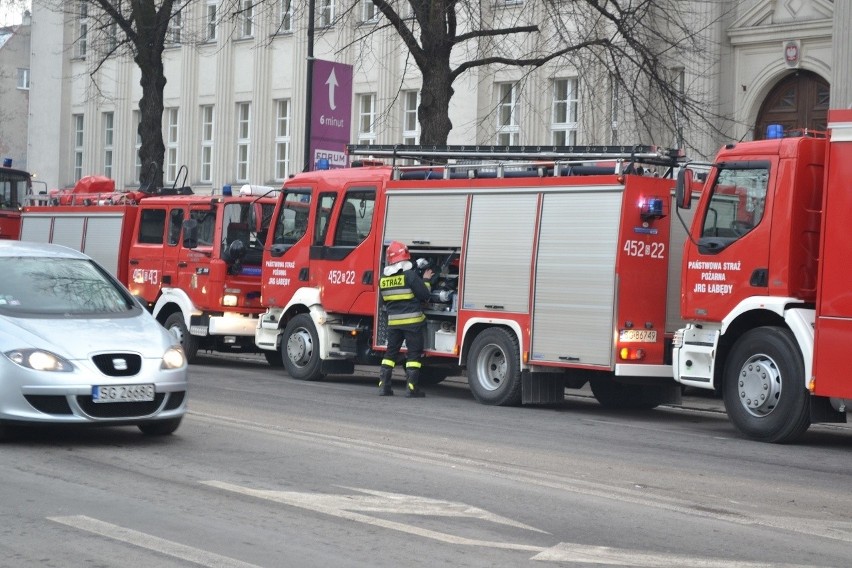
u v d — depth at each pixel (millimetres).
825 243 13359
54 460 10922
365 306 19281
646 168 16641
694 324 14969
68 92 50875
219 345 23641
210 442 12227
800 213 13875
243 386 18812
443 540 8055
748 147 14406
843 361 13141
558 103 32156
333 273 19891
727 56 27984
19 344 11219
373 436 13117
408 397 18000
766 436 13969
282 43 40469
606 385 18062
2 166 37594
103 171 49188
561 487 10203
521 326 16812
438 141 23906
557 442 13234
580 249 16234
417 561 7477
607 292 15883
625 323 15867
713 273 14609
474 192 17641
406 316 17922
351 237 19641
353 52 37281
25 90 78750
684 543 8227
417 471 10797
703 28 26062
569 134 31891
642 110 24406
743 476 11281
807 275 13914
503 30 24375
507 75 33188
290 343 20750
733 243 14391
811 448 13664
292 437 12758
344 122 25266
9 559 7355
